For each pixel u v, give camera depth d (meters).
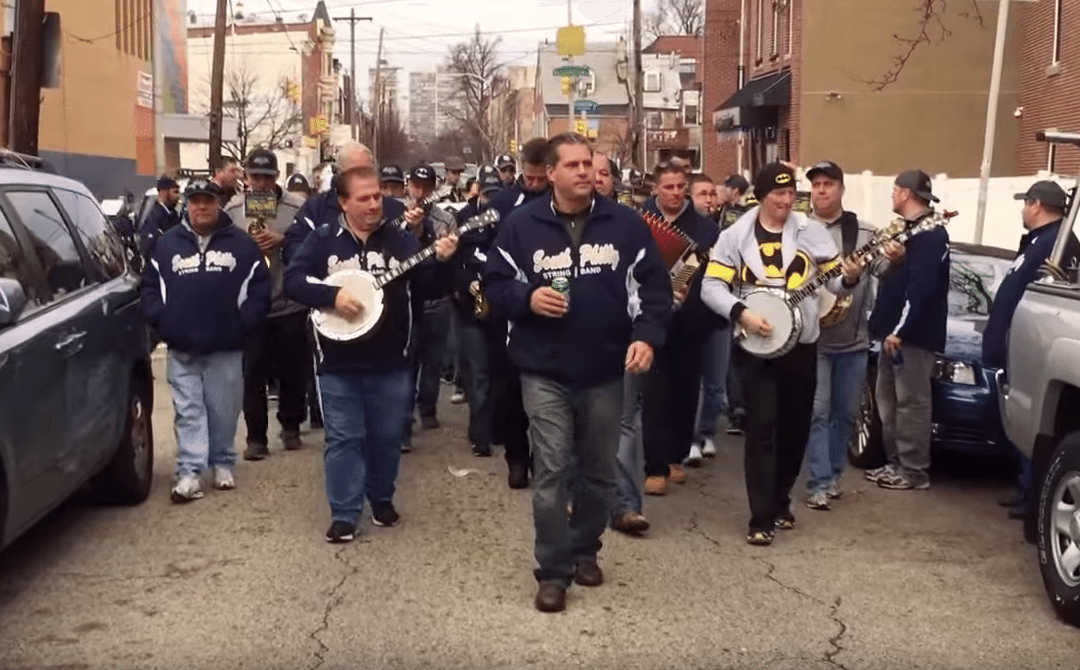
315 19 72.56
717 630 5.95
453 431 11.09
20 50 14.90
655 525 7.85
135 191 34.75
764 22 31.78
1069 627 6.02
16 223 6.79
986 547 7.41
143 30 36.00
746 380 7.32
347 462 7.36
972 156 27.11
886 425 9.01
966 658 5.61
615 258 6.17
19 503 6.08
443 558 7.10
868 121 27.36
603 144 62.16
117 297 7.95
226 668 5.46
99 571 6.86
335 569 6.88
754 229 7.32
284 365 9.89
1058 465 6.04
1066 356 5.95
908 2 27.02
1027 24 25.95
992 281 10.17
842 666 5.50
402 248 7.36
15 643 5.77
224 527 7.74
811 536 7.62
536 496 6.20
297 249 7.57
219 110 30.41
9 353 5.95
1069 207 7.00
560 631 5.93
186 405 8.37
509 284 6.18
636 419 7.46
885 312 8.80
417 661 5.55
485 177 11.01
